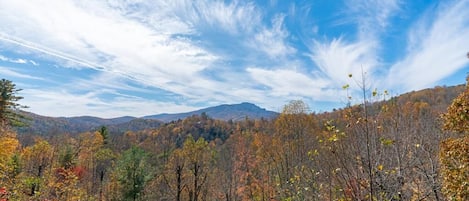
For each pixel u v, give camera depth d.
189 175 26.88
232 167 36.03
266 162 24.47
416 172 5.54
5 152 21.62
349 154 4.46
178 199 23.83
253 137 41.34
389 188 4.43
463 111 8.41
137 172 28.53
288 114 29.33
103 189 33.62
